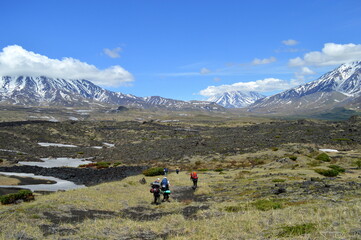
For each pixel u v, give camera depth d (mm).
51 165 74625
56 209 18578
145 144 116812
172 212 18984
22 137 121312
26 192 24859
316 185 24641
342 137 100250
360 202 14781
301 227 10836
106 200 22953
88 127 171500
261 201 19250
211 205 20359
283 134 122562
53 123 161750
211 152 79938
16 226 13477
